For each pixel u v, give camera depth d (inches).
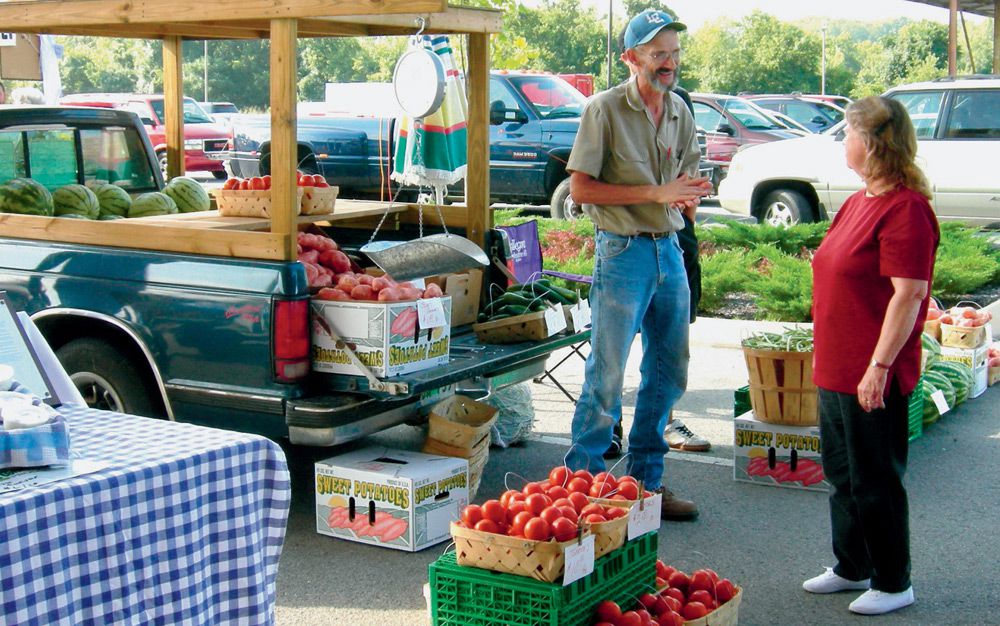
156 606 124.8
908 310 165.0
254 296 207.0
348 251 278.1
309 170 677.3
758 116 886.4
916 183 167.8
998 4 928.3
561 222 565.9
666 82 209.2
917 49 3742.6
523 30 3865.7
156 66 3718.0
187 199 278.8
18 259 235.5
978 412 309.4
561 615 145.5
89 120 283.1
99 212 268.1
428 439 226.1
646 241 214.7
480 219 259.1
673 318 221.6
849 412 175.0
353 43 3730.3
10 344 153.6
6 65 342.3
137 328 220.5
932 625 177.8
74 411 150.9
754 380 245.6
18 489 114.1
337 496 213.2
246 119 691.4
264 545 139.7
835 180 587.8
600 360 217.8
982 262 444.8
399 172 294.2
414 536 206.2
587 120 211.9
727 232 523.2
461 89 284.0
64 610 115.5
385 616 180.9
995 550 209.3
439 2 186.7
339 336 205.5
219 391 211.9
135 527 122.2
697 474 256.2
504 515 153.6
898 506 177.3
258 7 203.3
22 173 268.7
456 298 247.8
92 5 221.1
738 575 198.4
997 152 547.5
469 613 151.6
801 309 420.2
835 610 183.9
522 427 277.6
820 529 221.0
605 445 222.1
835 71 4397.1
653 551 167.2
